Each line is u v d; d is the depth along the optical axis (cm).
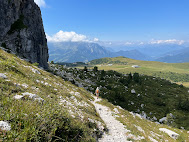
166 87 10838
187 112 6844
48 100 958
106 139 1100
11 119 468
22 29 4822
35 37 5669
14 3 4828
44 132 496
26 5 5503
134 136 1364
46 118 569
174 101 8188
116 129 1440
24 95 781
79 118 1041
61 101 1266
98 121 1384
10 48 4300
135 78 10819
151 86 10425
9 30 4503
